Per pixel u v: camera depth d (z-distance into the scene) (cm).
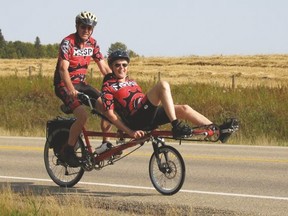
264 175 1090
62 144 935
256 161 1279
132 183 997
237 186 976
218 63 7112
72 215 720
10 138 1806
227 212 786
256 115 1984
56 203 780
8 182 1008
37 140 1736
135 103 867
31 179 1038
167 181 945
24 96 2406
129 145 890
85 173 1099
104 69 938
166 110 828
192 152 1447
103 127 921
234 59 7450
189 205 824
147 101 852
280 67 6594
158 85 841
